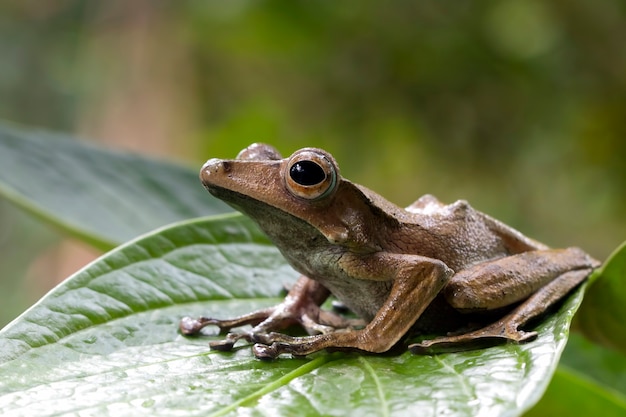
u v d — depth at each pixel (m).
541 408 0.35
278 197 0.33
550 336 0.32
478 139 0.65
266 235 0.34
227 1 0.69
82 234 0.37
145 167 0.39
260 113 0.73
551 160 0.64
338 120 0.69
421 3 0.63
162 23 0.74
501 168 0.65
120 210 0.38
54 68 0.82
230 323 0.33
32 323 0.32
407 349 0.33
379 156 0.68
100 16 0.78
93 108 0.78
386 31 0.63
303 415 0.30
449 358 0.32
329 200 0.34
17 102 0.81
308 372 0.32
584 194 0.65
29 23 0.82
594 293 0.35
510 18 0.62
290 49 0.70
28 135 0.39
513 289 0.34
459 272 0.34
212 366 0.32
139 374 0.31
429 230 0.35
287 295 0.35
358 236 0.34
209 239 0.35
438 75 0.63
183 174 0.39
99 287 0.33
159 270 0.34
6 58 0.81
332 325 0.35
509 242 0.36
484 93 0.63
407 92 0.65
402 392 0.31
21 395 0.31
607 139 0.62
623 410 0.35
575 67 0.62
